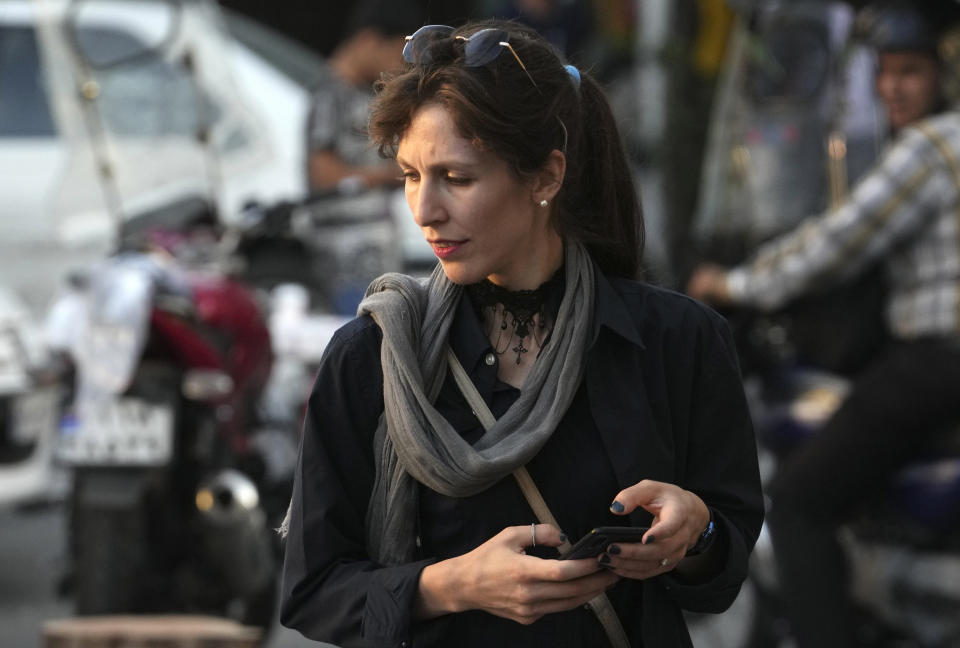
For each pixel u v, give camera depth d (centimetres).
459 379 667
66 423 1392
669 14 2453
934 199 1169
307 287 1664
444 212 645
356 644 661
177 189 1769
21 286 2052
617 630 676
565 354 666
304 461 679
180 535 1332
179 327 1305
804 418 1238
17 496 1748
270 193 2212
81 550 1271
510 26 678
